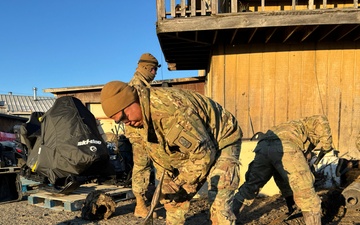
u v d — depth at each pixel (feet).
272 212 15.06
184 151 7.43
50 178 16.47
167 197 9.09
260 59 22.67
